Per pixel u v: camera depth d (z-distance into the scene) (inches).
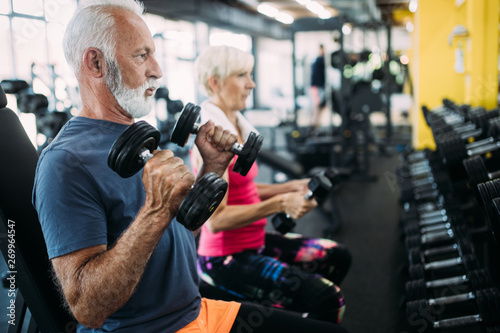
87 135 40.9
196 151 61.1
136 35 41.3
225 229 59.4
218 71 66.4
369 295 94.6
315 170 145.1
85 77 42.1
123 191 40.3
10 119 45.0
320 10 373.7
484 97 173.6
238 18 371.6
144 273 41.1
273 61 612.1
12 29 205.6
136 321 41.0
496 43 169.6
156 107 286.4
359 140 256.1
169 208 33.6
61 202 37.2
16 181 42.4
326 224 145.0
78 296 35.5
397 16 388.8
